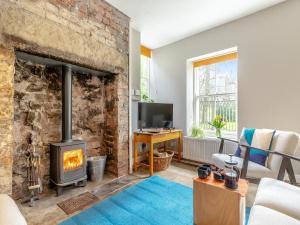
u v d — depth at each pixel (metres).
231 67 3.25
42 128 2.28
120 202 2.02
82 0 2.20
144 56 4.18
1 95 1.52
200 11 2.72
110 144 2.88
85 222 1.67
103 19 2.47
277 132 2.18
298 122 2.40
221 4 2.55
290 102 2.46
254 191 2.24
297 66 2.41
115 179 2.70
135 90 3.29
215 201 1.49
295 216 1.08
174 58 3.88
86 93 2.79
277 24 2.56
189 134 3.73
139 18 2.93
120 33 2.75
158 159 3.01
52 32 1.88
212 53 3.31
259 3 2.53
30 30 1.71
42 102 2.28
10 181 1.55
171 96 3.95
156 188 2.38
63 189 2.34
